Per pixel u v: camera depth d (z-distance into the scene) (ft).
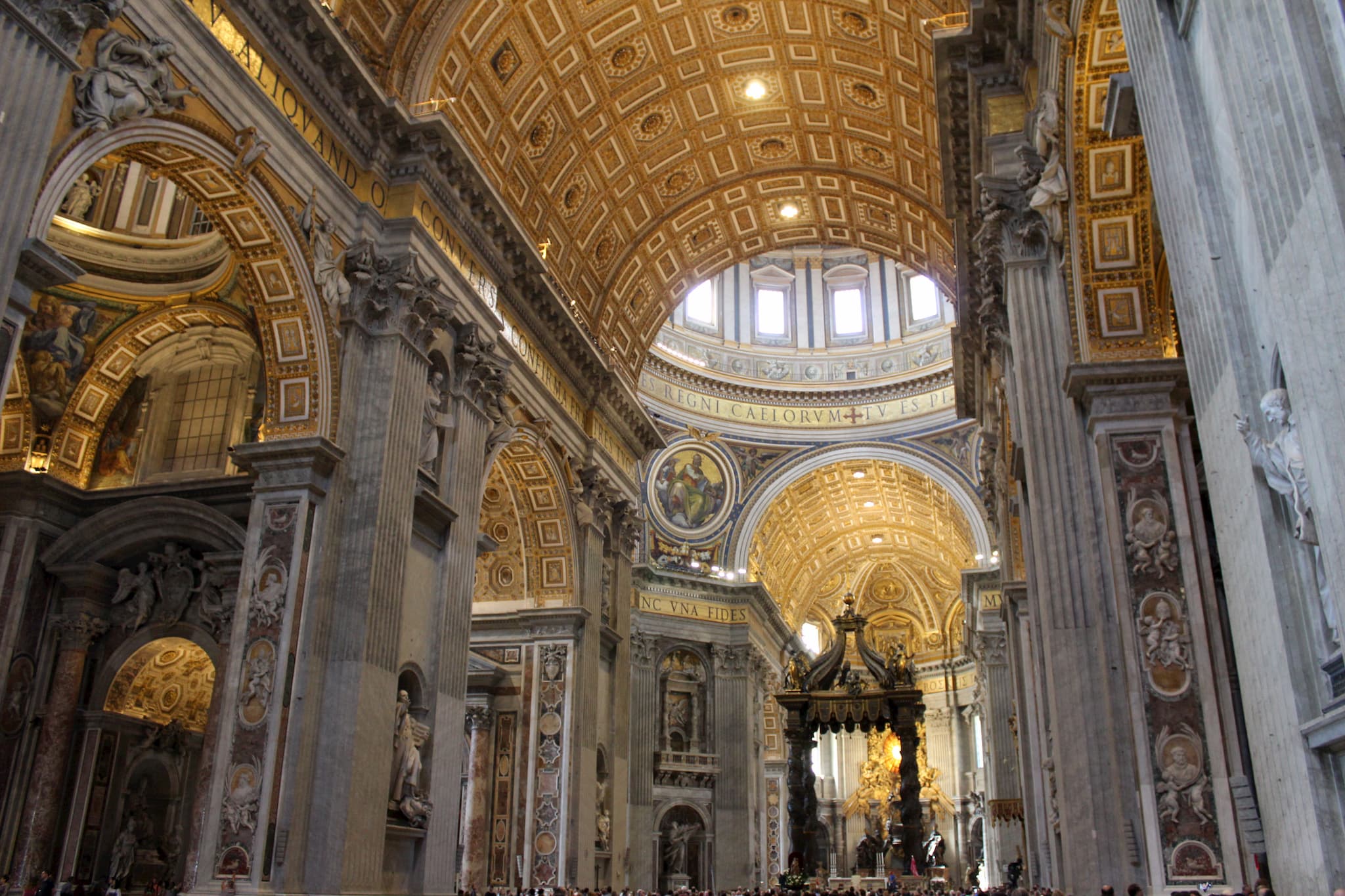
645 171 71.77
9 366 28.99
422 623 47.73
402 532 44.91
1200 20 18.25
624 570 74.28
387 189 48.44
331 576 42.11
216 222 41.88
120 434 51.39
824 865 122.93
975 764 157.38
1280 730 17.51
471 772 63.36
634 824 104.53
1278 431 16.38
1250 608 18.56
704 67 65.92
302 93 43.42
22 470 47.42
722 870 111.75
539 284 59.77
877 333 130.00
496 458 63.16
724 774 115.65
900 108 63.98
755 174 75.72
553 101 61.82
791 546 144.46
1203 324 19.10
